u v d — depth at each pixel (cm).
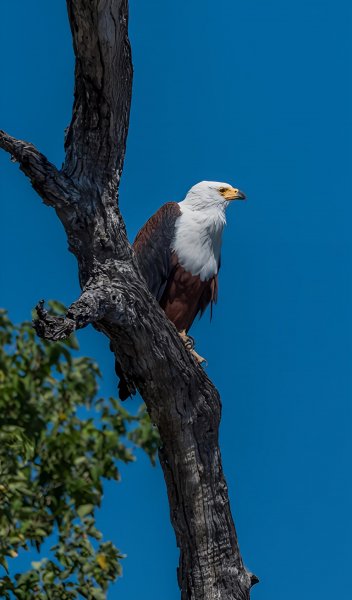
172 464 1131
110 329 1027
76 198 977
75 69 945
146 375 1078
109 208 992
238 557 1154
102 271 999
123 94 954
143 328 1034
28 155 956
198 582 1136
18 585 1380
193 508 1130
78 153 980
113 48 911
